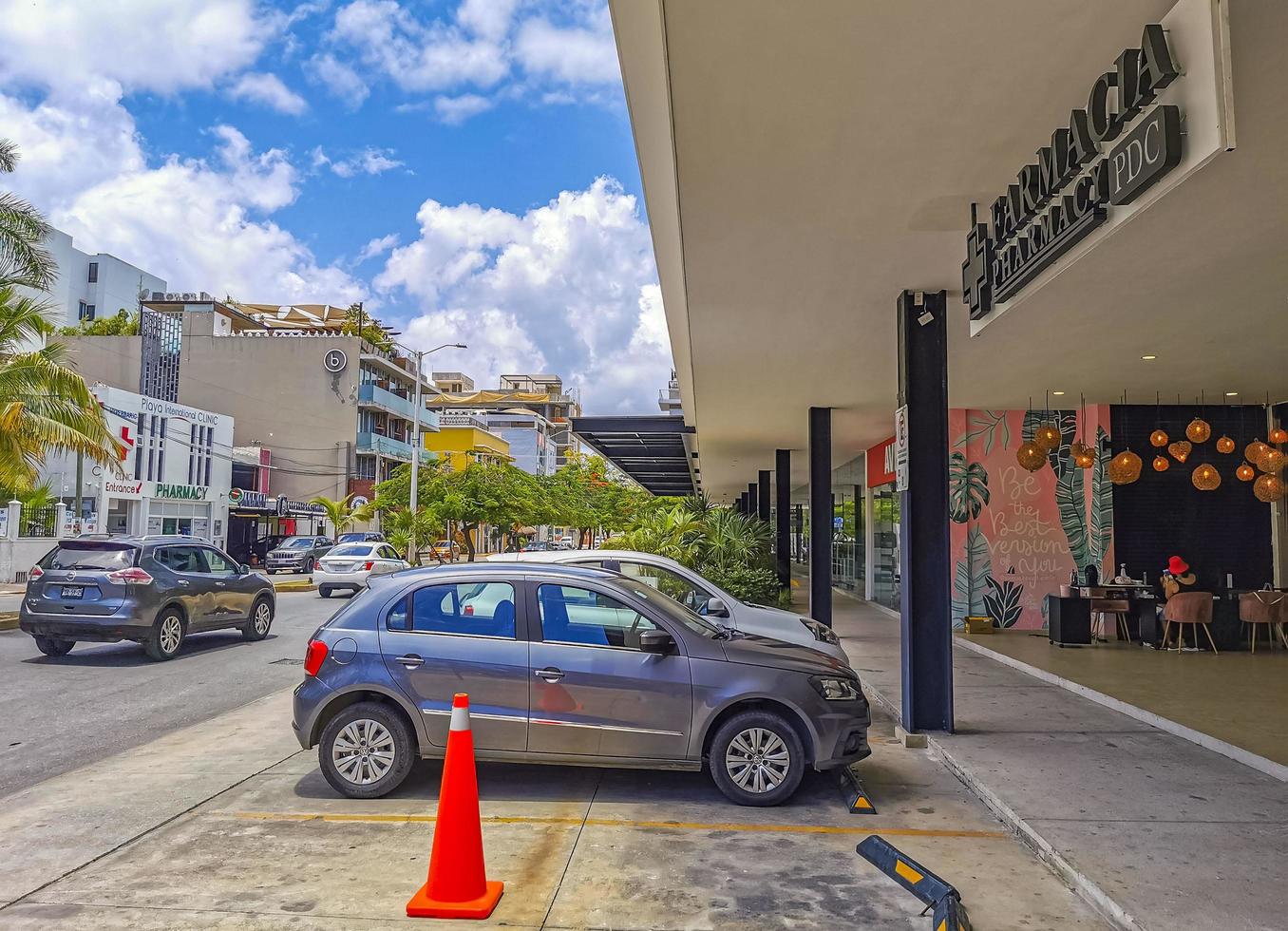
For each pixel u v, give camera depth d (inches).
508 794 232.2
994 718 319.6
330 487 1911.9
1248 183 194.5
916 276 285.6
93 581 455.8
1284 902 158.6
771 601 627.5
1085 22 144.5
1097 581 529.3
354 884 172.1
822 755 223.9
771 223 239.0
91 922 154.5
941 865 184.7
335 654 230.5
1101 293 283.6
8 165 690.2
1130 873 171.5
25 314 684.7
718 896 166.9
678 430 719.1
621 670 224.4
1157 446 518.6
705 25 146.9
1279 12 133.3
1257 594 470.3
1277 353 378.9
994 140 189.0
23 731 315.0
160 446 1376.7
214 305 2028.8
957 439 578.6
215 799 228.8
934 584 300.7
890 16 144.1
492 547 2586.1
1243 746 264.8
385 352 2265.0
